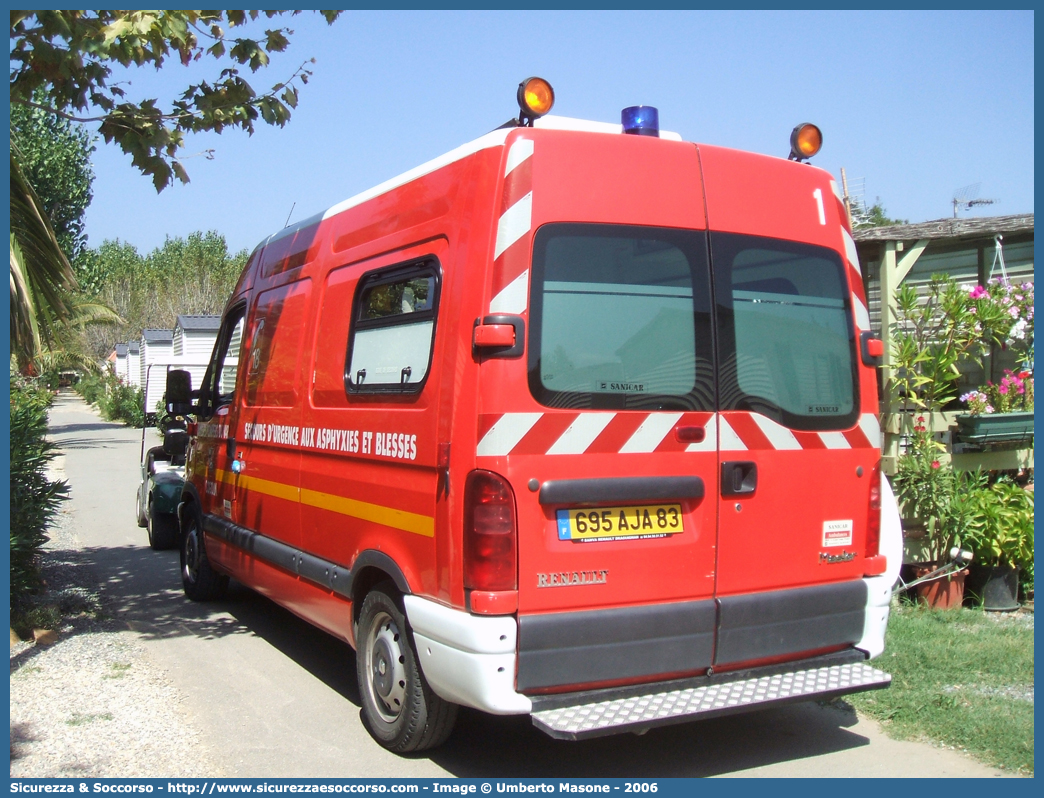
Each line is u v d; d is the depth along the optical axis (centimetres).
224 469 706
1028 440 743
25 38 594
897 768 445
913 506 698
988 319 727
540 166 399
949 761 453
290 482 576
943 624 654
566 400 391
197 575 778
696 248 428
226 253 5453
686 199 429
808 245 462
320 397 539
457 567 392
